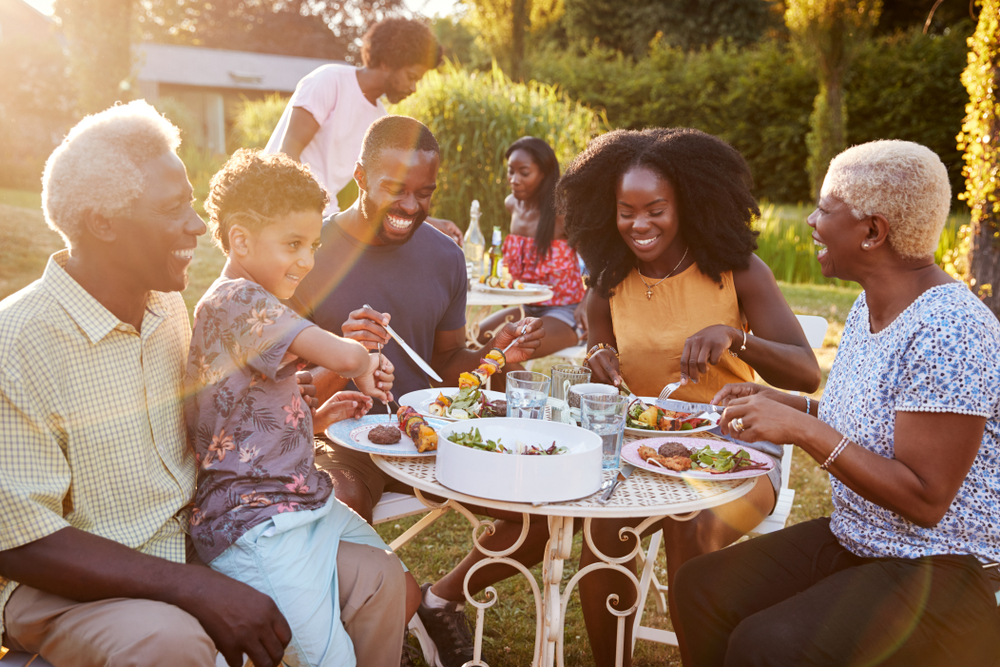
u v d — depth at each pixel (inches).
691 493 68.2
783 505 97.7
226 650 58.9
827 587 66.4
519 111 344.8
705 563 76.8
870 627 62.6
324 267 99.3
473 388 85.4
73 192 58.6
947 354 62.1
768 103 842.2
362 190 95.7
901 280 68.4
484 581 97.8
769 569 74.8
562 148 349.4
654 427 85.0
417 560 127.4
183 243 62.7
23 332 57.8
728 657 66.0
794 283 452.8
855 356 72.2
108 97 453.7
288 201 68.5
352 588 70.5
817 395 213.5
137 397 64.2
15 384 56.7
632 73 906.7
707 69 871.7
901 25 918.4
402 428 79.4
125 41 454.0
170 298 70.1
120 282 62.6
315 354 66.6
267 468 66.9
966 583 63.5
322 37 1494.8
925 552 66.3
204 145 1085.1
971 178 219.6
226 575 61.7
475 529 78.2
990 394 61.5
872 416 67.9
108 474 62.7
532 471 62.7
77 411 60.6
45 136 688.4
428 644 98.9
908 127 775.1
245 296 66.8
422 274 101.7
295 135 155.6
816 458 66.4
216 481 66.7
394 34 155.7
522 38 530.6
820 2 555.8
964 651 62.9
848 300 380.2
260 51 1460.4
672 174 95.1
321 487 71.3
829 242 70.1
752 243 99.2
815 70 586.2
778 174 844.0
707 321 101.2
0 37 682.8
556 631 72.3
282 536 65.8
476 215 210.8
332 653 65.4
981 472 65.4
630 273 105.0
